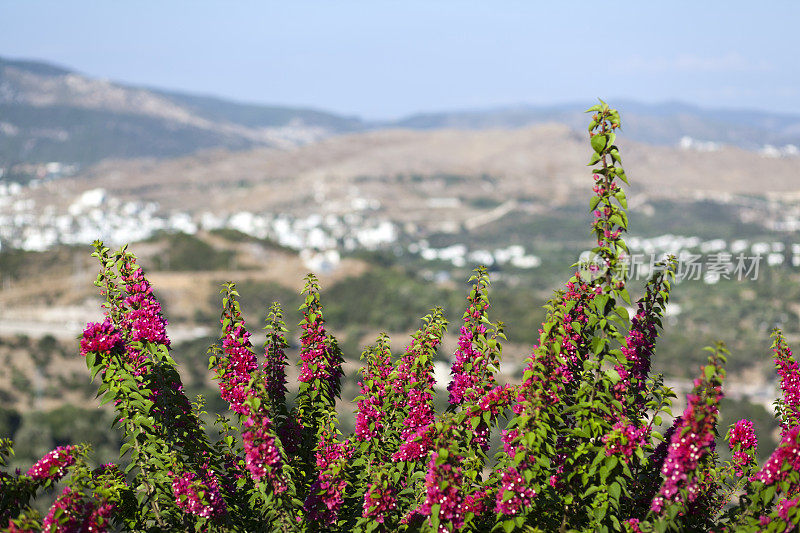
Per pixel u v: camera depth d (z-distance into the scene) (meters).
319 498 4.72
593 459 4.34
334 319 102.19
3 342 77.62
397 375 5.02
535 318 81.56
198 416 4.98
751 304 98.00
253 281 116.94
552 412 4.29
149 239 132.00
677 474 3.91
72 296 108.25
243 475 4.96
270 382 5.12
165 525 4.64
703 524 4.58
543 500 4.34
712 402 3.88
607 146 4.33
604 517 4.25
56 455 4.59
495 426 4.79
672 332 86.00
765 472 4.11
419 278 129.12
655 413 4.52
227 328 4.91
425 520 4.35
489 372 4.80
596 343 4.31
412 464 4.71
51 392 66.06
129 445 4.67
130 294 4.81
